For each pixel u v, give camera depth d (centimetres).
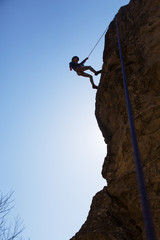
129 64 778
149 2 827
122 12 953
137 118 667
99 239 621
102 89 859
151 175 593
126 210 660
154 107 648
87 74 980
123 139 693
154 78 684
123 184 662
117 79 781
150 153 626
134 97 705
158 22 757
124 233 623
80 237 645
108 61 847
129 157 671
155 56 706
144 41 761
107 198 719
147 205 218
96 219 684
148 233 197
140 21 813
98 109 911
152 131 639
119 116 768
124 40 838
